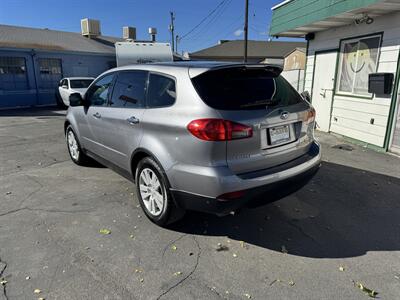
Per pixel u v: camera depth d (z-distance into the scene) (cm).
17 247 290
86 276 251
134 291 235
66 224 334
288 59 2184
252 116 269
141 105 337
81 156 520
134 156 345
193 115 267
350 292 236
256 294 233
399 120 603
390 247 298
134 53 1307
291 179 294
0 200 395
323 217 358
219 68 281
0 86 1570
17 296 229
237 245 299
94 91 446
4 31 1852
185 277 252
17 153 630
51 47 1780
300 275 255
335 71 785
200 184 266
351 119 736
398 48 595
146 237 310
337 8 622
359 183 459
